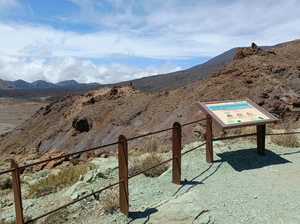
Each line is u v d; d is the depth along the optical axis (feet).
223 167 22.89
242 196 17.33
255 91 92.99
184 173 21.90
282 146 28.76
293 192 17.92
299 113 72.43
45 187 27.50
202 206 15.46
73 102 185.26
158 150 32.86
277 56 138.21
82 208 18.71
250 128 34.99
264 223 14.17
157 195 18.19
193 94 115.03
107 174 26.04
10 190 33.09
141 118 126.62
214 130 74.54
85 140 132.16
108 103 151.02
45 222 18.33
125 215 15.39
